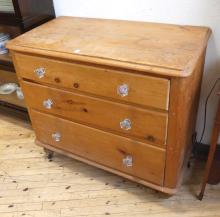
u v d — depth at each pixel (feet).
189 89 3.56
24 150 6.04
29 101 4.92
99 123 4.32
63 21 5.08
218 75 4.64
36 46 4.13
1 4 4.98
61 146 5.22
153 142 3.98
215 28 4.29
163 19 4.59
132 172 4.57
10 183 5.28
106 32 4.43
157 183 4.43
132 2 4.66
